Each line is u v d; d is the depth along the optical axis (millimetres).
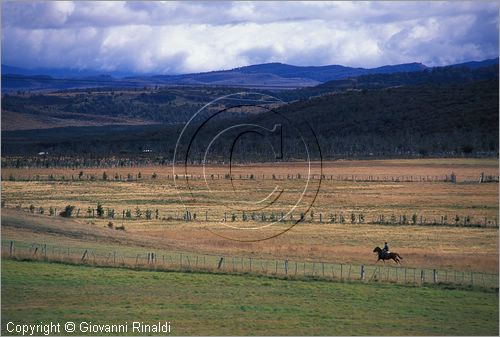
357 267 83125
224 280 75625
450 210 133750
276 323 62812
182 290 71812
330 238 104125
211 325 61625
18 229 95750
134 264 79938
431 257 89188
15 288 70375
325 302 69000
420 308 67562
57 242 90375
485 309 67688
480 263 85875
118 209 132875
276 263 81750
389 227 114688
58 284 72312
